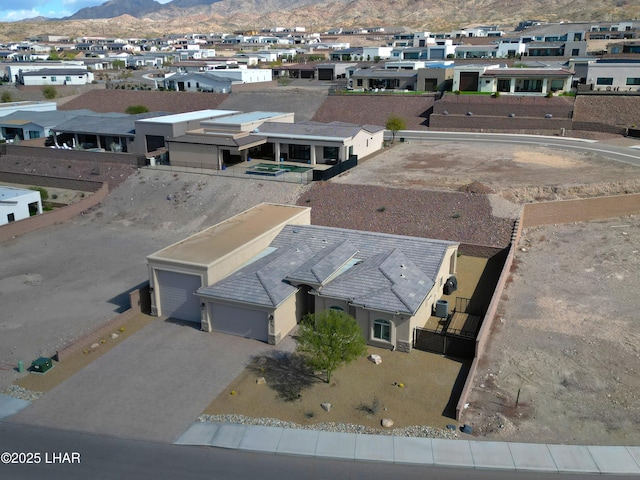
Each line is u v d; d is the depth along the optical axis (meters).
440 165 57.44
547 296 34.91
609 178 50.09
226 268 32.38
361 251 35.38
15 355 29.16
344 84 107.12
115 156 62.41
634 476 20.41
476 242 42.50
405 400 24.92
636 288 35.12
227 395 25.25
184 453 21.62
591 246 41.25
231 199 52.31
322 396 25.20
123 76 131.50
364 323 29.55
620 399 24.84
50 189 59.50
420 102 84.62
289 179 54.09
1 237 46.47
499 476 20.47
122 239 47.19
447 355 28.67
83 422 23.48
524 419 23.56
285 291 30.39
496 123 75.00
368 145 62.62
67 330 31.89
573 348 29.00
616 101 74.00
